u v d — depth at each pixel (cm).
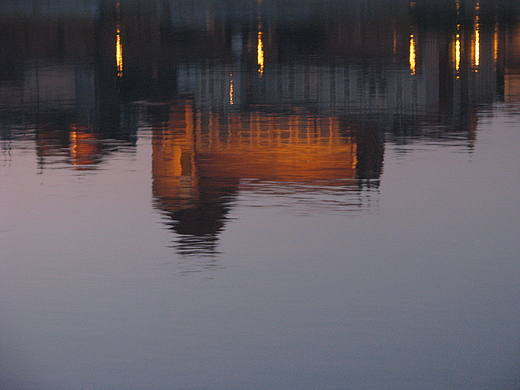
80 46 8106
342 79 5031
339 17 13500
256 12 15412
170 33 9969
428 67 5881
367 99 4184
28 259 1614
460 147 2772
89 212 1958
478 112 3678
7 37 9012
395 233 1767
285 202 2047
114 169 2459
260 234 1770
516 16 12462
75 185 2245
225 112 3834
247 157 2625
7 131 3291
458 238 1728
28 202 2059
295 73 5519
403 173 2366
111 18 13425
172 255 1631
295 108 3938
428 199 2056
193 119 3616
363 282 1473
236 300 1395
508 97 4147
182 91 4759
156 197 2100
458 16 12756
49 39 8856
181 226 1833
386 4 17725
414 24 11075
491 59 6278
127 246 1694
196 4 18662
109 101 4300
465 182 2234
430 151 2703
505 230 1778
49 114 3816
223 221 1877
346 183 2253
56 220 1891
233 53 7344
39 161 2598
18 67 6031
